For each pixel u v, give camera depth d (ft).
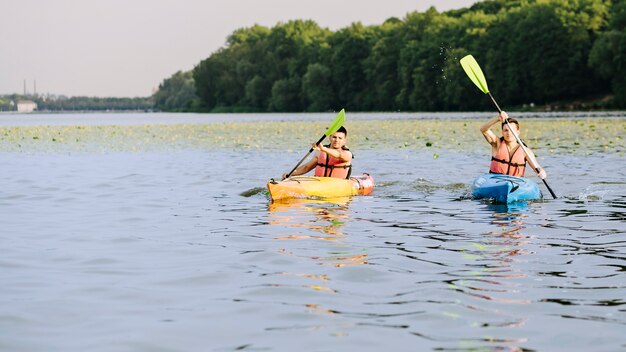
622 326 15.57
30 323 16.17
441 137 86.63
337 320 16.25
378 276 20.01
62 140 90.22
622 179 42.09
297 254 22.82
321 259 22.09
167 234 26.55
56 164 55.62
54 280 19.88
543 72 243.40
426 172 47.60
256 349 14.52
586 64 241.14
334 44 346.33
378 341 14.90
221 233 26.66
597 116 152.76
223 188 40.57
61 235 26.53
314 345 14.73
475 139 81.56
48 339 15.17
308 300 17.78
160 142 84.94
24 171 50.21
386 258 22.18
